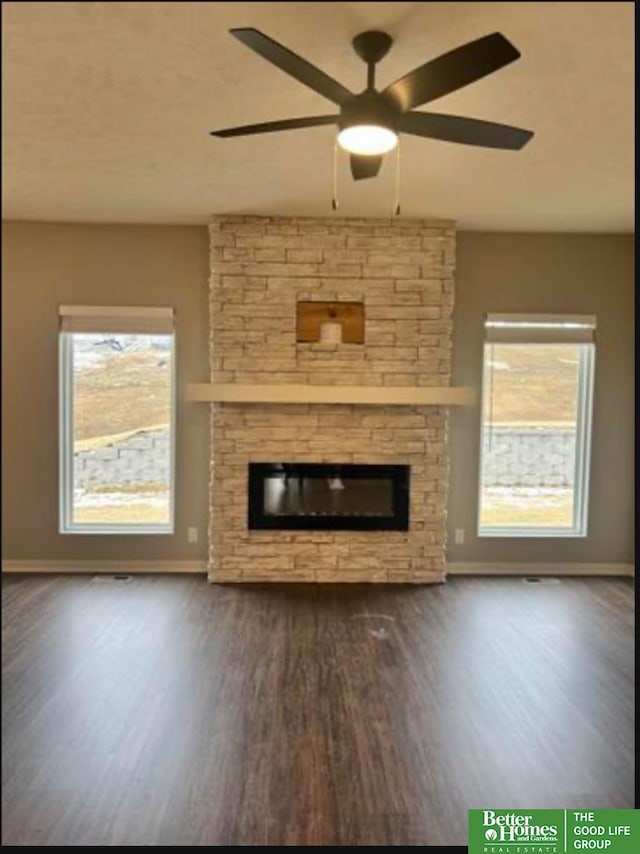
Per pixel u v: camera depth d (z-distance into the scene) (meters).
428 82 2.00
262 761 2.46
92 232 4.85
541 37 2.27
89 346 5.01
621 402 5.06
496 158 3.41
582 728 2.74
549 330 4.99
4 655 3.43
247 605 4.25
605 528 5.10
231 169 3.62
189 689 3.05
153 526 5.07
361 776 2.38
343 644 3.62
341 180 3.81
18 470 4.94
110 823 2.10
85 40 2.30
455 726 2.74
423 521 4.79
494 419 5.09
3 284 4.86
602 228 4.85
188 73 2.54
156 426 5.05
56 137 3.18
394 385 4.70
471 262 4.96
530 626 3.94
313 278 4.64
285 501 4.77
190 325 4.91
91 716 2.79
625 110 2.84
